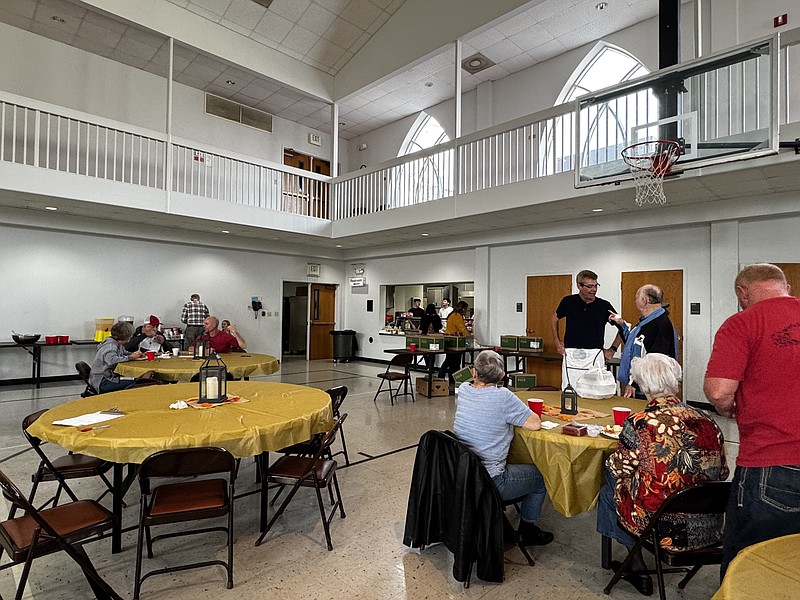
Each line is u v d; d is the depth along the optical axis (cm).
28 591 211
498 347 784
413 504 240
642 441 192
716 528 187
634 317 675
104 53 752
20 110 675
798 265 536
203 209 710
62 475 254
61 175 572
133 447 212
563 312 404
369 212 842
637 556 220
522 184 594
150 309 842
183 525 280
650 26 681
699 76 386
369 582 222
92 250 780
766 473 151
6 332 702
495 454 234
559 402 305
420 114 1025
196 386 349
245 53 752
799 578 103
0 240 696
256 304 990
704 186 498
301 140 1067
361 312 1134
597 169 454
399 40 750
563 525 287
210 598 208
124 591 212
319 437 321
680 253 633
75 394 645
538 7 659
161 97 828
